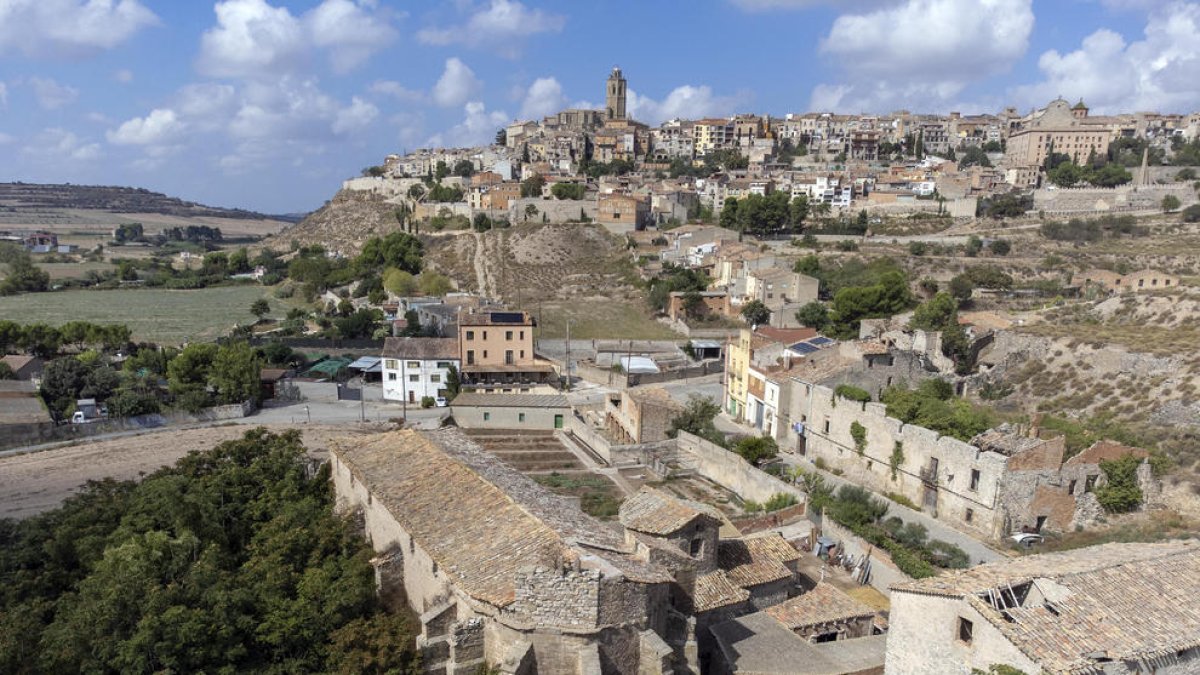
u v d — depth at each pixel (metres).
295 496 50.75
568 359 133.38
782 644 34.91
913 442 66.44
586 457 84.94
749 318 145.25
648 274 182.75
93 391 105.69
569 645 26.48
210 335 170.25
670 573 33.22
